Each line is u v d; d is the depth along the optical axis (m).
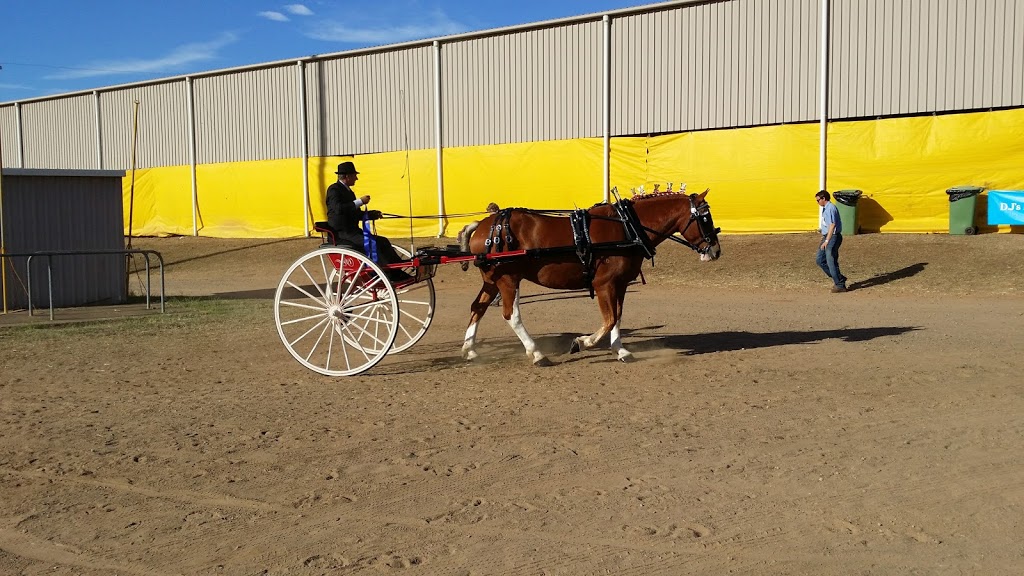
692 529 5.43
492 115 30.56
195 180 37.69
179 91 38.00
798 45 25.45
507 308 11.06
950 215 22.98
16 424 8.23
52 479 6.59
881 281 19.75
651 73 27.69
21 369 11.16
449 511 5.81
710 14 26.66
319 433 7.77
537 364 10.96
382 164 32.84
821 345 12.22
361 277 10.87
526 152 29.88
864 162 24.73
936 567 4.86
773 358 11.21
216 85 36.84
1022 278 18.64
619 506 5.84
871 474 6.41
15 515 5.86
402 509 5.86
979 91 23.34
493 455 7.02
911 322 14.54
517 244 10.91
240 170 36.38
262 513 5.84
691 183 27.17
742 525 5.48
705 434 7.52
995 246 21.03
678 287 20.98
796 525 5.47
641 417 8.15
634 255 10.98
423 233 32.16
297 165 34.84
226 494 6.21
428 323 11.90
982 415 8.09
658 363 10.99
